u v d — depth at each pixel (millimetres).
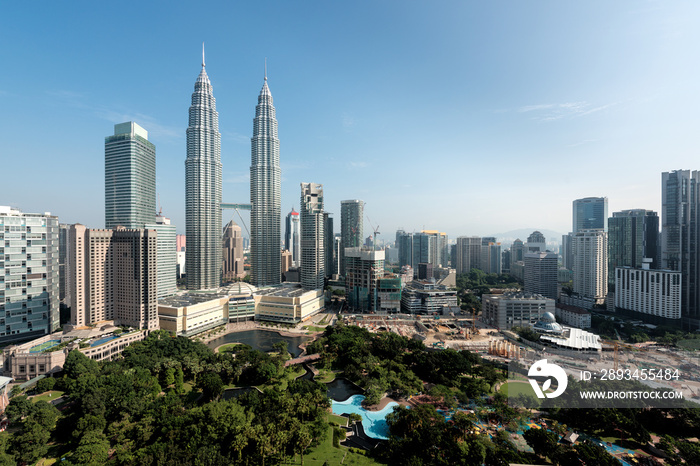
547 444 154125
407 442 161750
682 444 153000
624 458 158500
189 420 168375
